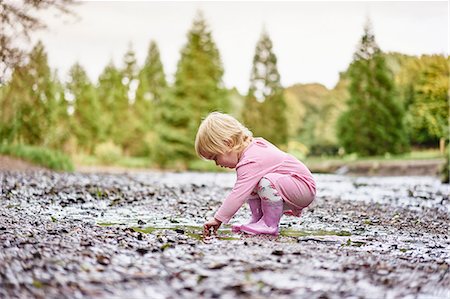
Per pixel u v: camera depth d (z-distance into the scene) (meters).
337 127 27.44
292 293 2.16
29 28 8.38
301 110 29.84
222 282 2.28
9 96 14.19
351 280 2.38
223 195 6.93
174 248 2.98
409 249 3.25
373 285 2.32
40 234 3.29
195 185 8.76
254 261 2.67
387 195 7.59
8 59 8.44
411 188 9.33
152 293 2.13
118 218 4.46
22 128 15.95
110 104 30.84
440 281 2.42
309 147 29.58
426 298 2.16
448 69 24.22
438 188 9.36
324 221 4.55
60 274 2.35
